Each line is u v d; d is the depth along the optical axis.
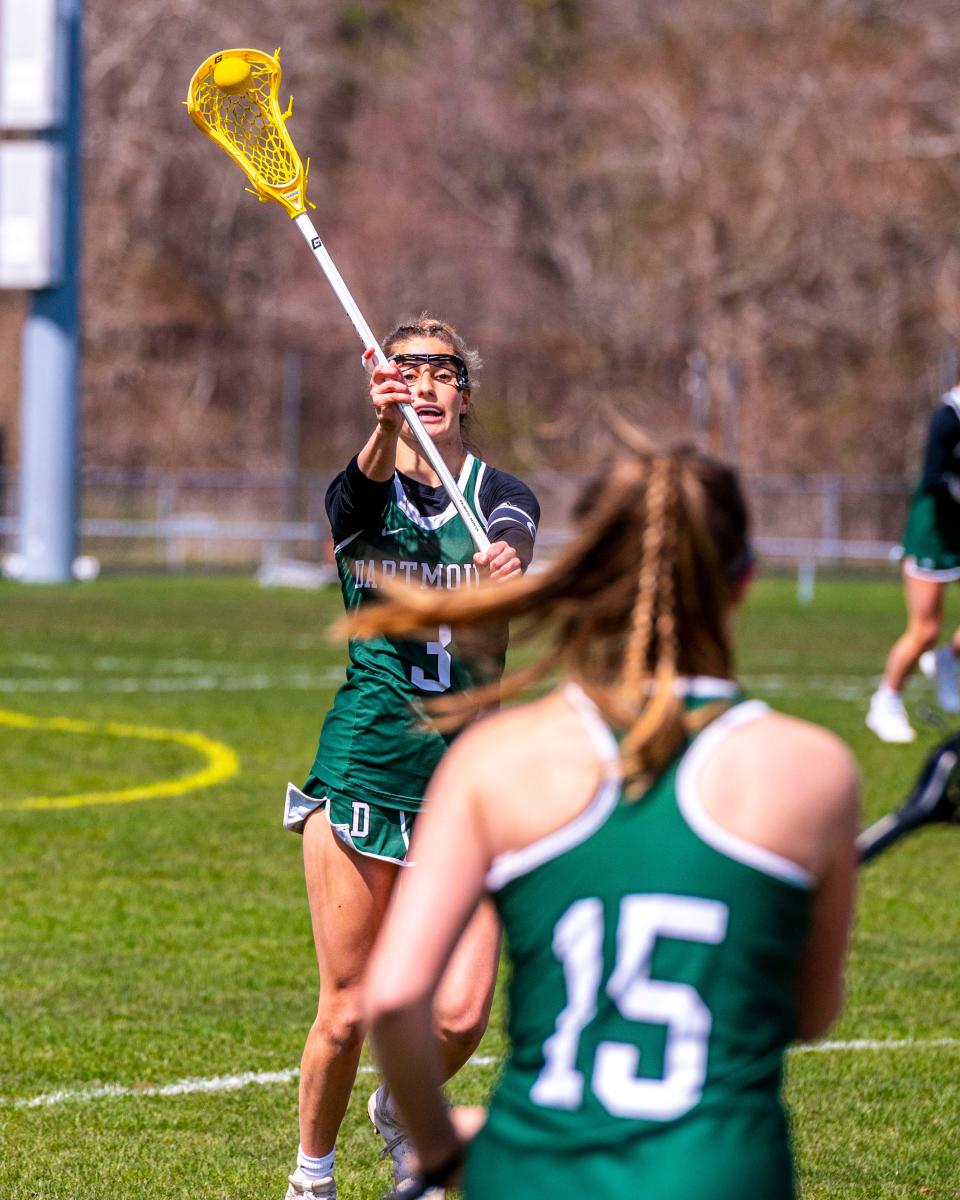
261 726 38.31
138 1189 13.90
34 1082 16.34
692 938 6.81
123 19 146.38
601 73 143.62
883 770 32.94
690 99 137.00
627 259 141.62
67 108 80.88
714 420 127.00
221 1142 14.96
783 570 96.50
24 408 83.00
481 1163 6.95
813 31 136.88
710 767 6.98
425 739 12.96
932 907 23.86
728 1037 6.80
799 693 44.47
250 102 15.33
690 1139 6.65
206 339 142.50
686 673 7.22
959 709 36.81
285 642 56.50
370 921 12.91
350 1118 15.90
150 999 19.02
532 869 6.98
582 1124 6.74
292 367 95.50
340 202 147.00
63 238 81.56
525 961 7.02
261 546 97.94
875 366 132.88
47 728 37.56
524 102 147.38
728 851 6.87
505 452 133.00
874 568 96.12
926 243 134.25
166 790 31.06
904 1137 15.20
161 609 68.12
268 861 25.80
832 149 133.88
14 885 24.06
